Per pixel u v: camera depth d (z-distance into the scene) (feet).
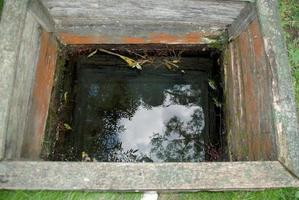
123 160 6.76
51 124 6.09
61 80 6.52
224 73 6.53
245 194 4.48
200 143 6.84
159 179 3.97
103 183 3.93
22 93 4.70
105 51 6.82
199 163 4.07
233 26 5.87
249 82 5.29
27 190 4.33
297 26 5.81
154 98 7.28
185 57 7.00
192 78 7.23
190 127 7.04
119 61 7.07
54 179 3.93
